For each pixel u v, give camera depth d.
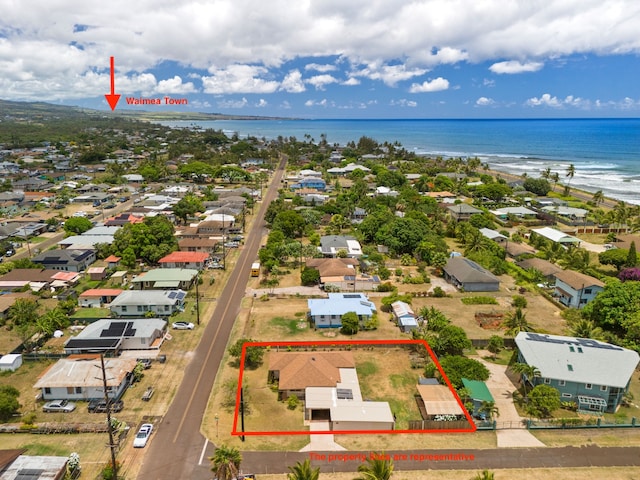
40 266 94.00
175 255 99.50
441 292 85.00
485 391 52.59
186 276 87.31
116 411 50.81
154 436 46.97
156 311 75.44
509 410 51.72
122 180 199.88
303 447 45.56
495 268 97.75
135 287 86.75
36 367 60.38
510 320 68.12
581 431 48.50
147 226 105.62
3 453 41.56
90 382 52.59
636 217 141.88
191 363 61.19
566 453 45.09
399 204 154.00
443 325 67.12
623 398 54.50
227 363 61.28
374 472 37.19
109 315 74.81
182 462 43.47
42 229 126.50
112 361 56.94
